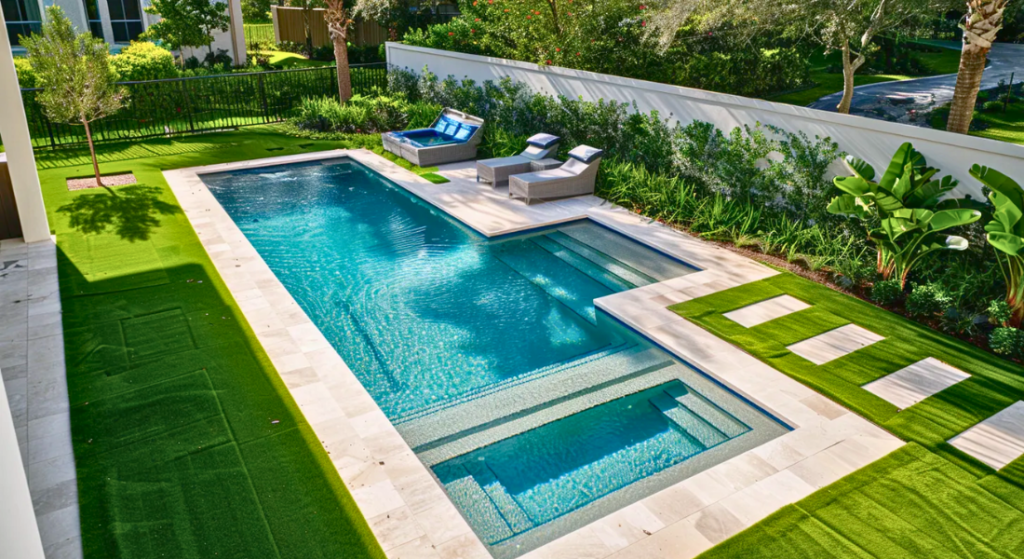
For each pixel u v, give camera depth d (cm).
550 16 1591
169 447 543
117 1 2269
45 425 568
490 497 518
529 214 1122
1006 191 684
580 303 841
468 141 1456
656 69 1556
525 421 607
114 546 445
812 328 748
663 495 505
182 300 793
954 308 746
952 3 1014
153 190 1220
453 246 1016
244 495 493
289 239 1030
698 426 603
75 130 1580
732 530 470
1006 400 617
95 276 855
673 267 937
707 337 732
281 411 591
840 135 912
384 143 1533
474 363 703
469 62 1647
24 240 966
